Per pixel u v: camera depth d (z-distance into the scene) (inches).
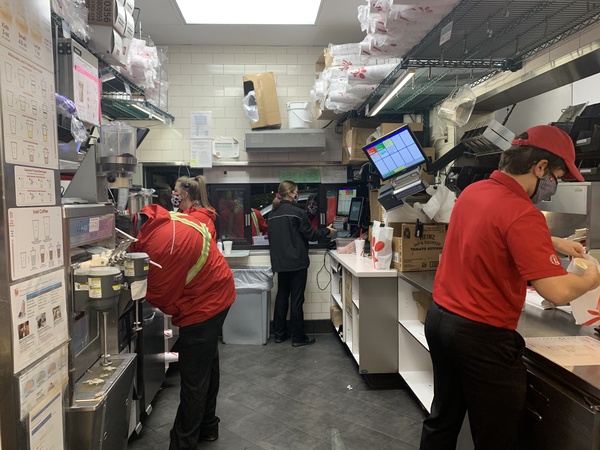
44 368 47.5
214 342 83.0
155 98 141.3
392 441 94.9
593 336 61.7
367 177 153.3
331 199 181.5
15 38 42.6
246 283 161.8
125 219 87.9
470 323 56.4
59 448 51.3
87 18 80.0
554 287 49.8
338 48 129.8
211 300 81.8
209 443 94.7
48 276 48.6
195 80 174.7
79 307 55.7
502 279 55.1
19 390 42.2
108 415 58.4
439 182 139.7
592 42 77.1
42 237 47.5
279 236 157.3
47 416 48.1
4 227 40.6
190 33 161.8
